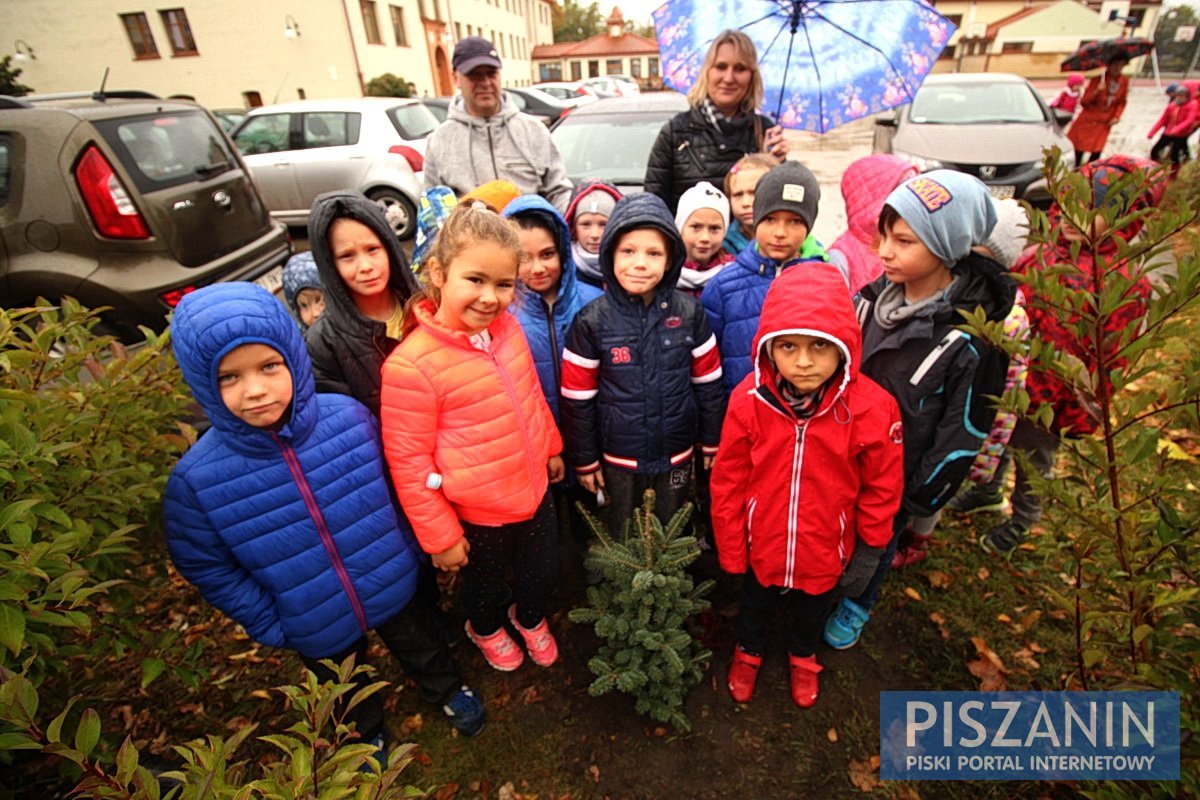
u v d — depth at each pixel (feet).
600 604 6.27
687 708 6.66
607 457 7.11
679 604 5.97
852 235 8.34
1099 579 4.66
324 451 5.16
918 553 8.17
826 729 6.40
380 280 5.74
